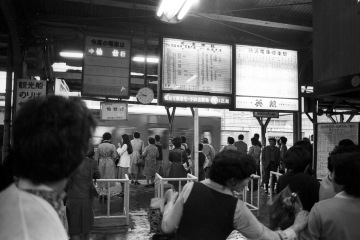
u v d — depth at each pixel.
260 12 7.42
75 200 4.39
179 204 1.99
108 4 6.25
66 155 0.82
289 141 20.98
